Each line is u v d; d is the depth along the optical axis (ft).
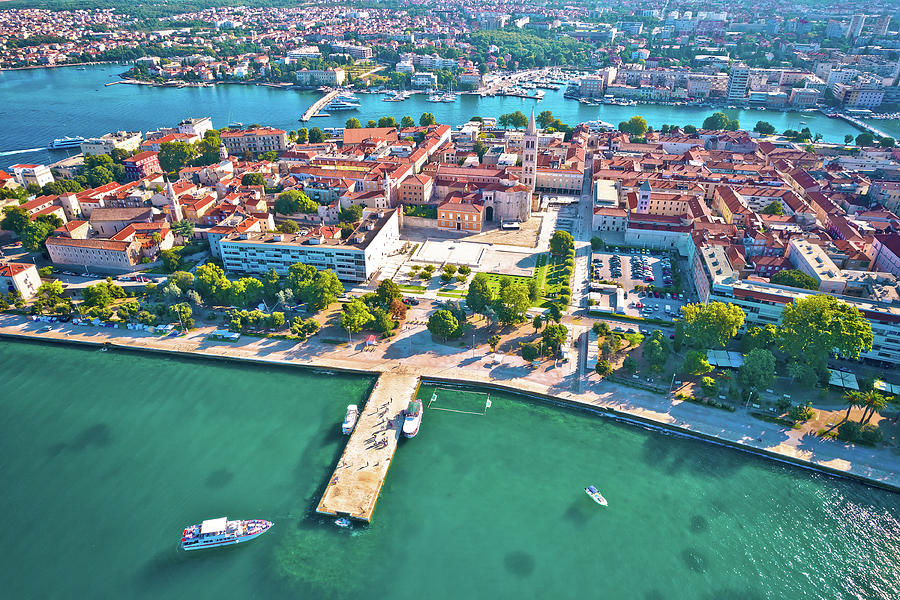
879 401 566.36
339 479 538.47
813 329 626.23
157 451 577.02
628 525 501.97
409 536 492.13
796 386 643.86
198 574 462.60
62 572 464.65
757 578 460.55
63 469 556.92
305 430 604.49
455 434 597.93
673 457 570.05
